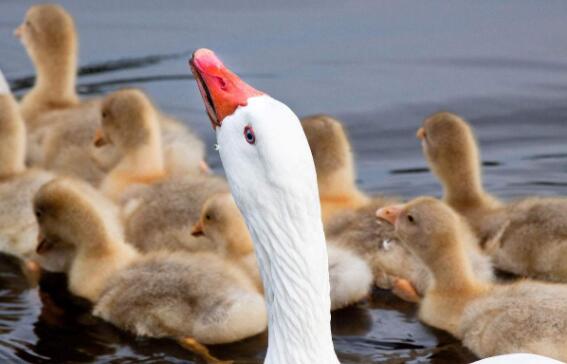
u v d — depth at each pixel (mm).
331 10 21391
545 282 13477
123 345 13250
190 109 18922
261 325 13102
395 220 13898
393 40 20422
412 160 17516
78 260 14578
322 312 8844
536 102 18594
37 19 18562
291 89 19141
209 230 14594
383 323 13562
